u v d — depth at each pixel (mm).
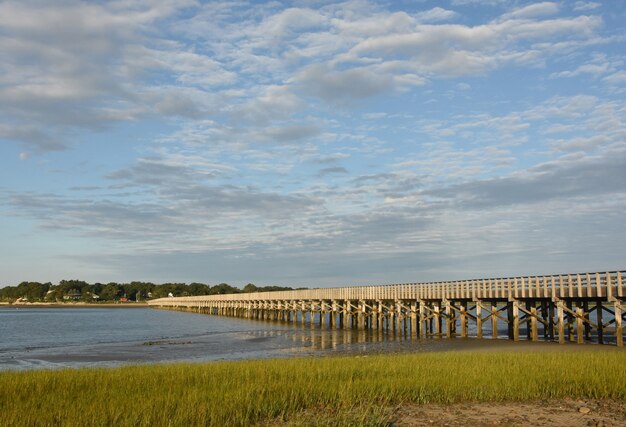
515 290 41156
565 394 19016
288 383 19453
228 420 14625
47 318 121688
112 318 118938
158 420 14453
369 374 21672
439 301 53094
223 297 120938
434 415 16328
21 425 13906
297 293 79562
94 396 17625
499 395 18469
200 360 36000
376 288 59969
